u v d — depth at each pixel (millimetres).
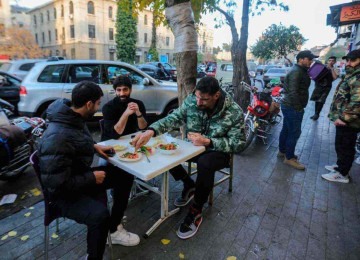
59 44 35281
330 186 3238
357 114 2967
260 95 4754
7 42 25656
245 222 2480
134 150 2182
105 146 2139
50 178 1578
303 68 3457
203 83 2152
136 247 2127
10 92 6914
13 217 2492
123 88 2527
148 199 2840
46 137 1601
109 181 2152
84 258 1994
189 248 2129
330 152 4473
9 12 26422
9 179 3141
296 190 3123
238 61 7062
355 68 2980
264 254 2082
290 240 2246
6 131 2889
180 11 3168
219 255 2061
